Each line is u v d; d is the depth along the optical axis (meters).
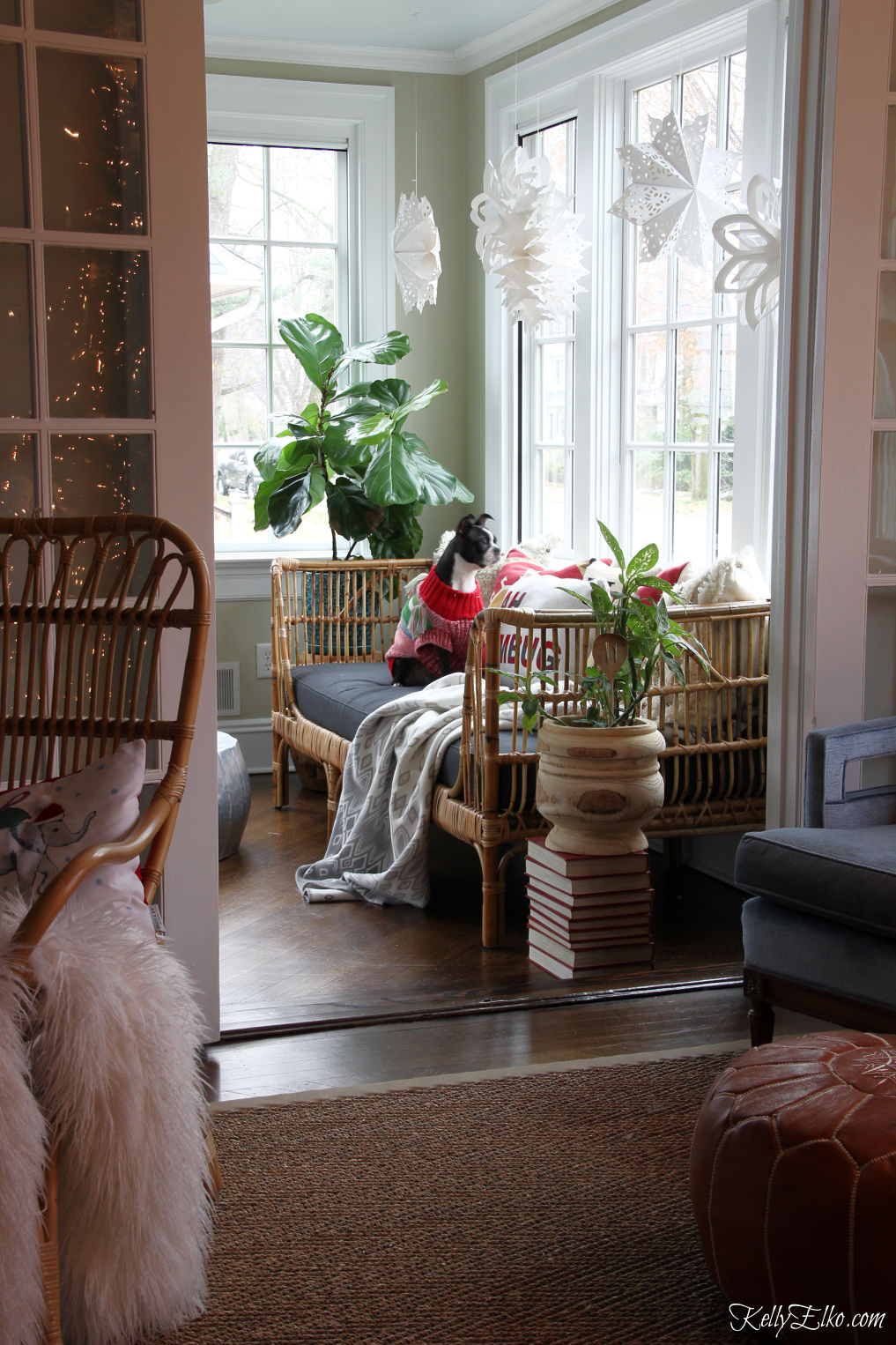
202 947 2.61
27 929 1.53
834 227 2.79
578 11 4.57
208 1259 1.82
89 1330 1.58
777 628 3.02
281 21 4.93
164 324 2.49
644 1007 2.83
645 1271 1.83
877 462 2.92
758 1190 1.59
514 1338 1.68
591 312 4.60
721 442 4.14
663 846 4.14
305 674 4.83
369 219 5.41
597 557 4.53
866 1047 1.77
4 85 2.38
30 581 2.21
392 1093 2.38
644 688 3.19
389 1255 1.87
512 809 3.40
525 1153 2.16
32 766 2.46
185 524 2.54
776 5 3.62
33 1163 1.43
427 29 5.04
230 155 5.29
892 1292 1.48
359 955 3.33
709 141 4.09
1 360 2.43
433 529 5.67
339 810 4.09
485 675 3.37
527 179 3.80
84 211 2.46
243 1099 2.37
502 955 3.34
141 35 2.42
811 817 2.59
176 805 1.95
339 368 5.15
